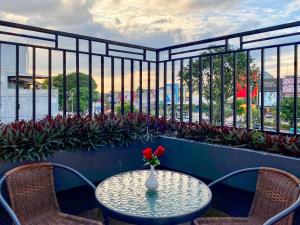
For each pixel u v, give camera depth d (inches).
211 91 133.7
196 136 119.0
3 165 85.6
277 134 105.7
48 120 109.3
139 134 123.5
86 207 111.4
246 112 119.4
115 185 78.0
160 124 135.0
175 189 75.0
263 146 96.7
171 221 59.1
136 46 147.4
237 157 99.3
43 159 93.7
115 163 115.0
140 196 70.1
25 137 91.0
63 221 78.3
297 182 70.2
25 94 158.4
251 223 77.0
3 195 77.2
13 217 61.9
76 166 103.0
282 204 72.9
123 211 61.6
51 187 86.5
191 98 141.7
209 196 70.5
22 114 151.9
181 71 145.2
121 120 123.5
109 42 136.6
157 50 156.6
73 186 101.3
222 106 128.7
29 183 80.7
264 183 80.5
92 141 107.3
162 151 74.2
